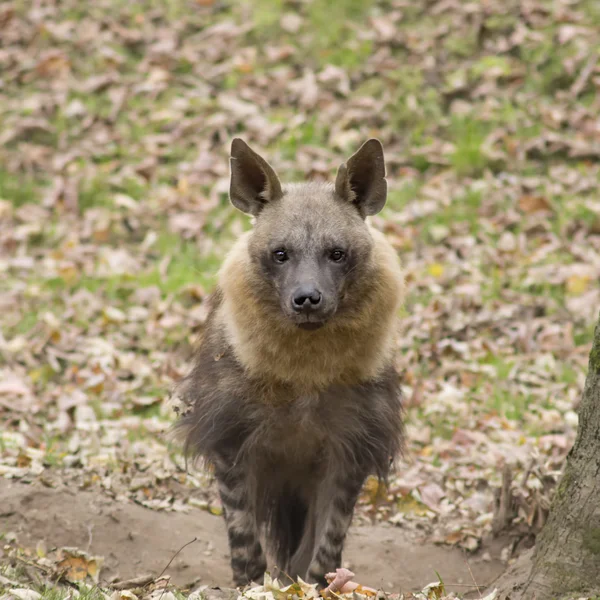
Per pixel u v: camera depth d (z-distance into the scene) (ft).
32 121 58.70
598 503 21.30
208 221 51.31
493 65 58.59
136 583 25.72
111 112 59.52
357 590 23.18
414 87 58.23
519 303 43.21
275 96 59.31
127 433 35.63
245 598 22.29
